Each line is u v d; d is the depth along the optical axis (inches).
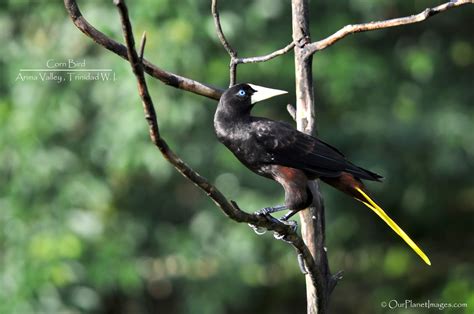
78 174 549.0
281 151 287.1
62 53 540.7
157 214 611.8
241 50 541.6
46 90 531.5
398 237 656.4
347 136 581.0
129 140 528.4
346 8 562.6
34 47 542.6
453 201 659.4
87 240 546.0
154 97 521.0
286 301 690.2
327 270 262.1
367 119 579.8
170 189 610.9
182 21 508.7
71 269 529.3
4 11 556.7
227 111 292.8
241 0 538.6
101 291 580.4
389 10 596.4
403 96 584.7
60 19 547.5
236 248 576.7
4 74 544.4
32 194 535.2
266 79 563.2
